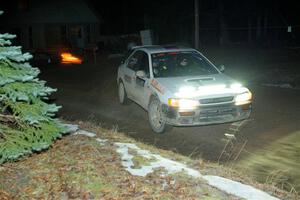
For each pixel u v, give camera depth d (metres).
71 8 36.62
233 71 17.80
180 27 40.38
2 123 5.77
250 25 39.31
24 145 5.41
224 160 6.56
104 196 4.59
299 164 6.34
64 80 17.31
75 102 12.00
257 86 13.77
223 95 7.76
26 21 34.66
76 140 6.77
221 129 8.41
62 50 29.77
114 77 16.92
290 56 25.98
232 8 38.81
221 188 4.91
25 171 5.40
